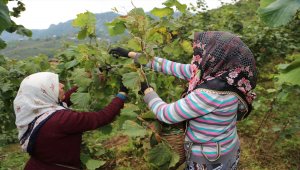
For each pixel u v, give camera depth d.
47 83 2.40
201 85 2.26
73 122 2.36
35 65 3.52
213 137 2.32
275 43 6.86
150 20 2.89
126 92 2.58
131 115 2.73
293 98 5.94
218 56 2.20
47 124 2.35
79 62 3.05
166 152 2.56
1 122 4.04
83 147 3.79
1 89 3.50
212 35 2.25
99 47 2.94
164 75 3.20
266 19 1.35
